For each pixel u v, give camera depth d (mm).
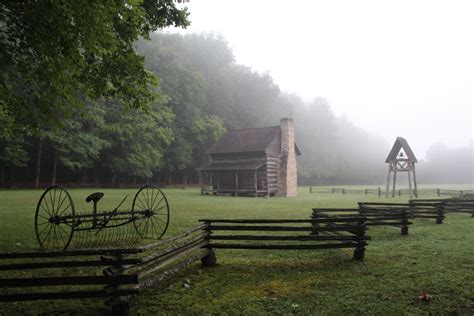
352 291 5434
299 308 4762
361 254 7414
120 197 26156
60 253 4719
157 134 51219
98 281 4449
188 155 60969
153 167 54062
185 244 6148
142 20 9945
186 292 5410
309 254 7953
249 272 6516
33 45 8242
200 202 23359
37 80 9500
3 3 7289
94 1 6836
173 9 11586
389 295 5258
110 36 7531
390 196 33406
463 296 5223
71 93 9898
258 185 35281
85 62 9945
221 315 4551
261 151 34969
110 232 10883
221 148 38406
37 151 44812
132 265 4781
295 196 34656
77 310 4797
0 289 5668
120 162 47500
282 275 6316
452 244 9125
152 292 5402
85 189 40281
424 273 6402
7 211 15727
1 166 41531
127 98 11227
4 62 8789
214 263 7004
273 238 7148
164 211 16828
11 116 11430
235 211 17156
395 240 9711
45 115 10859
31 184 42969
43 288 5707
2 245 8828
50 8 6938
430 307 4805
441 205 13383
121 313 4473
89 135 42375
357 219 7602
